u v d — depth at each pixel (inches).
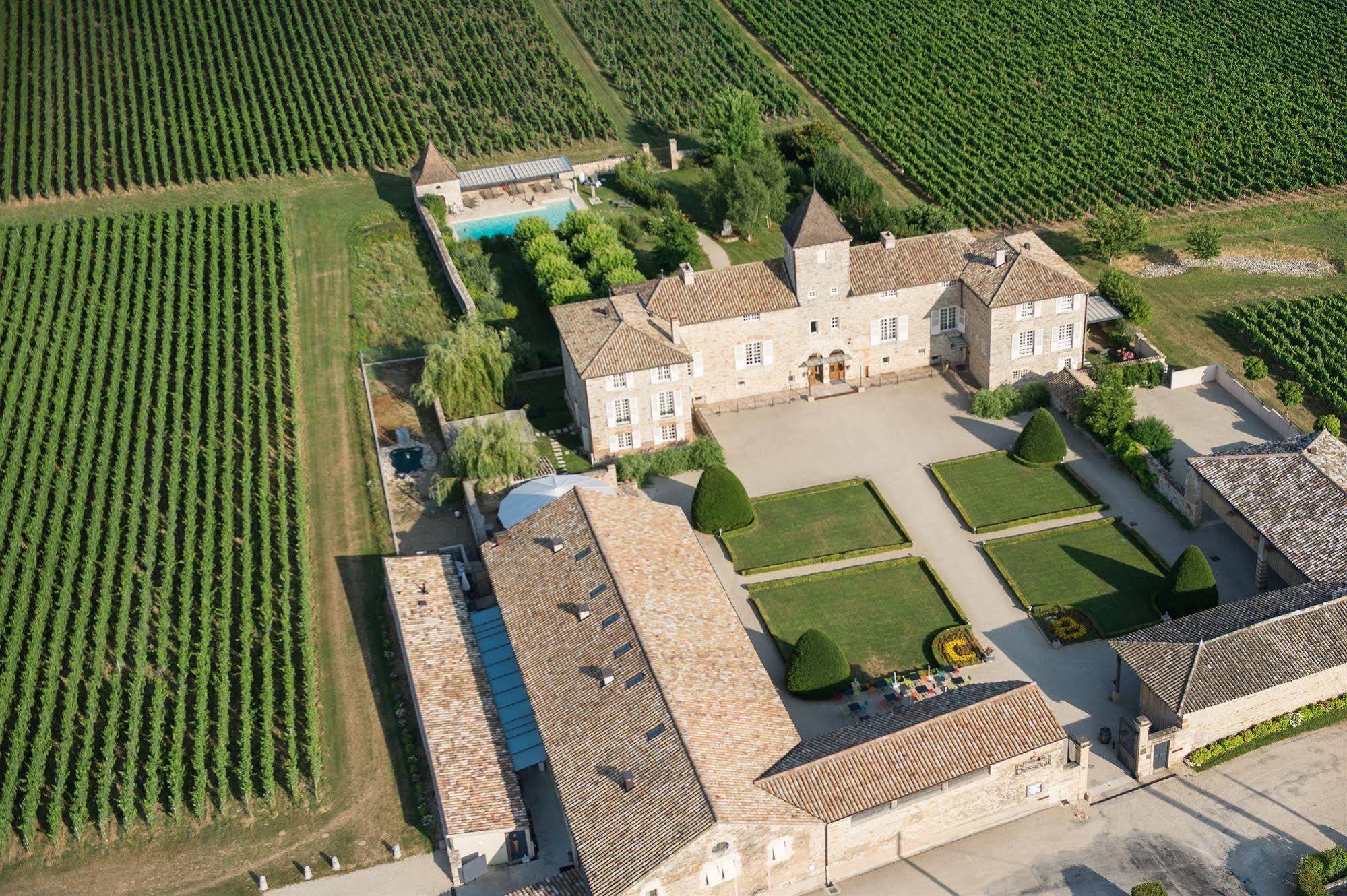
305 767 3193.9
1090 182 5880.9
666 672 2970.0
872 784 2792.8
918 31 7411.4
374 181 6269.7
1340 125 6284.5
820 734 3198.8
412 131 6658.5
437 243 5541.3
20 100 6879.9
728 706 2952.8
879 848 2864.2
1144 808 2982.3
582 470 4264.3
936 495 4067.4
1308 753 3093.0
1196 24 7372.1
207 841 3026.6
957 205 5821.9
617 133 6697.8
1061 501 3993.6
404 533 3983.8
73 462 4279.0
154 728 3213.6
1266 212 5689.0
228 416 4456.2
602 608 3176.7
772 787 2763.3
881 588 3700.8
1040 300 4352.9
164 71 7096.5
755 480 4188.0
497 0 7854.3
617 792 2763.3
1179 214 5713.6
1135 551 3759.8
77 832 3014.3
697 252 5433.1
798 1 7800.2
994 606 3607.3
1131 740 3053.6
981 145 6284.5
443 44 7440.9
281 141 6535.4
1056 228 5639.8
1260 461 3636.8
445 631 3380.9
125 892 2913.4
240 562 3838.6
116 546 3882.9
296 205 6043.3
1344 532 3366.1
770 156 5866.1
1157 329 4869.6
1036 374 4517.7
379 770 3189.0
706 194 5851.4
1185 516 3855.8
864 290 4453.7
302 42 7426.2
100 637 3526.1
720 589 3351.4
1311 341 4667.8
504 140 6574.8
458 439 4042.8
